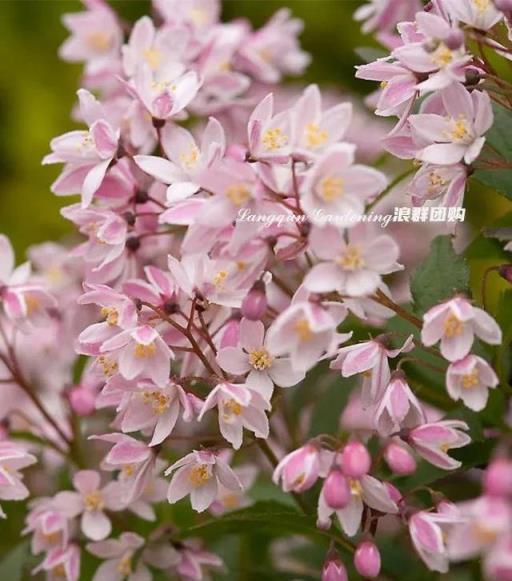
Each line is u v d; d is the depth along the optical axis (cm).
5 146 111
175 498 60
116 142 62
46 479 71
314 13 106
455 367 58
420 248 75
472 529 52
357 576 64
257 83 80
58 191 63
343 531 61
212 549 69
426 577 66
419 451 59
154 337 58
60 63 111
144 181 64
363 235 56
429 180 60
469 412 63
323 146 57
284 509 62
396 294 74
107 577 65
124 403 60
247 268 58
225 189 57
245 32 76
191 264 60
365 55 69
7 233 108
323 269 57
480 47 60
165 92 63
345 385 68
